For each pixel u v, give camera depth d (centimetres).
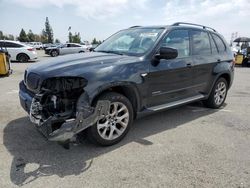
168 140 402
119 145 379
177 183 288
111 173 305
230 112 559
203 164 330
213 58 534
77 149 362
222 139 411
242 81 1018
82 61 372
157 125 466
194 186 283
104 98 352
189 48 484
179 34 467
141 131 436
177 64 446
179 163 331
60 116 321
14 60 1705
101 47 491
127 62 380
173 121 490
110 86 350
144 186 281
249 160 344
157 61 412
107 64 364
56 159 335
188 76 475
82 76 332
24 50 1692
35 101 343
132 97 394
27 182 284
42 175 298
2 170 306
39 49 4800
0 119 473
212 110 570
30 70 380
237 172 313
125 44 456
